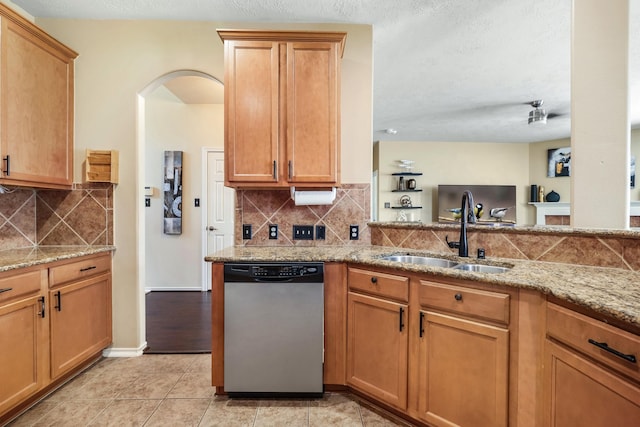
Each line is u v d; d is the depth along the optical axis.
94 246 2.32
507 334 1.27
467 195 1.86
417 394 1.55
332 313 1.86
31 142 1.99
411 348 1.57
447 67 3.16
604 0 1.52
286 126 2.06
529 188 6.75
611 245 1.46
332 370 1.87
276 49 2.05
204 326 2.93
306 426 1.64
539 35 2.56
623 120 1.50
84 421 1.65
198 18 2.37
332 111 2.06
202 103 4.08
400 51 2.82
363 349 1.77
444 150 6.73
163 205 4.09
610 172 1.52
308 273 1.80
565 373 1.08
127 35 2.38
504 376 1.28
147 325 2.95
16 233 2.21
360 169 2.42
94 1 2.17
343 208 2.40
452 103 4.28
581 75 1.57
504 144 6.77
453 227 1.97
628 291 1.08
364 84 2.42
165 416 1.70
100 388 1.95
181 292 4.04
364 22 2.39
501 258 1.78
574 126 1.59
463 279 1.38
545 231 1.63
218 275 1.84
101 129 2.37
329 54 2.06
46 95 2.10
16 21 1.87
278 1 2.16
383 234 2.32
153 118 4.07
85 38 2.37
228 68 2.05
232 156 2.06
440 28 2.46
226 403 1.82
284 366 1.82
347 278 1.85
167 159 4.05
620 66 1.50
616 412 0.91
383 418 1.70
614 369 0.92
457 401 1.41
